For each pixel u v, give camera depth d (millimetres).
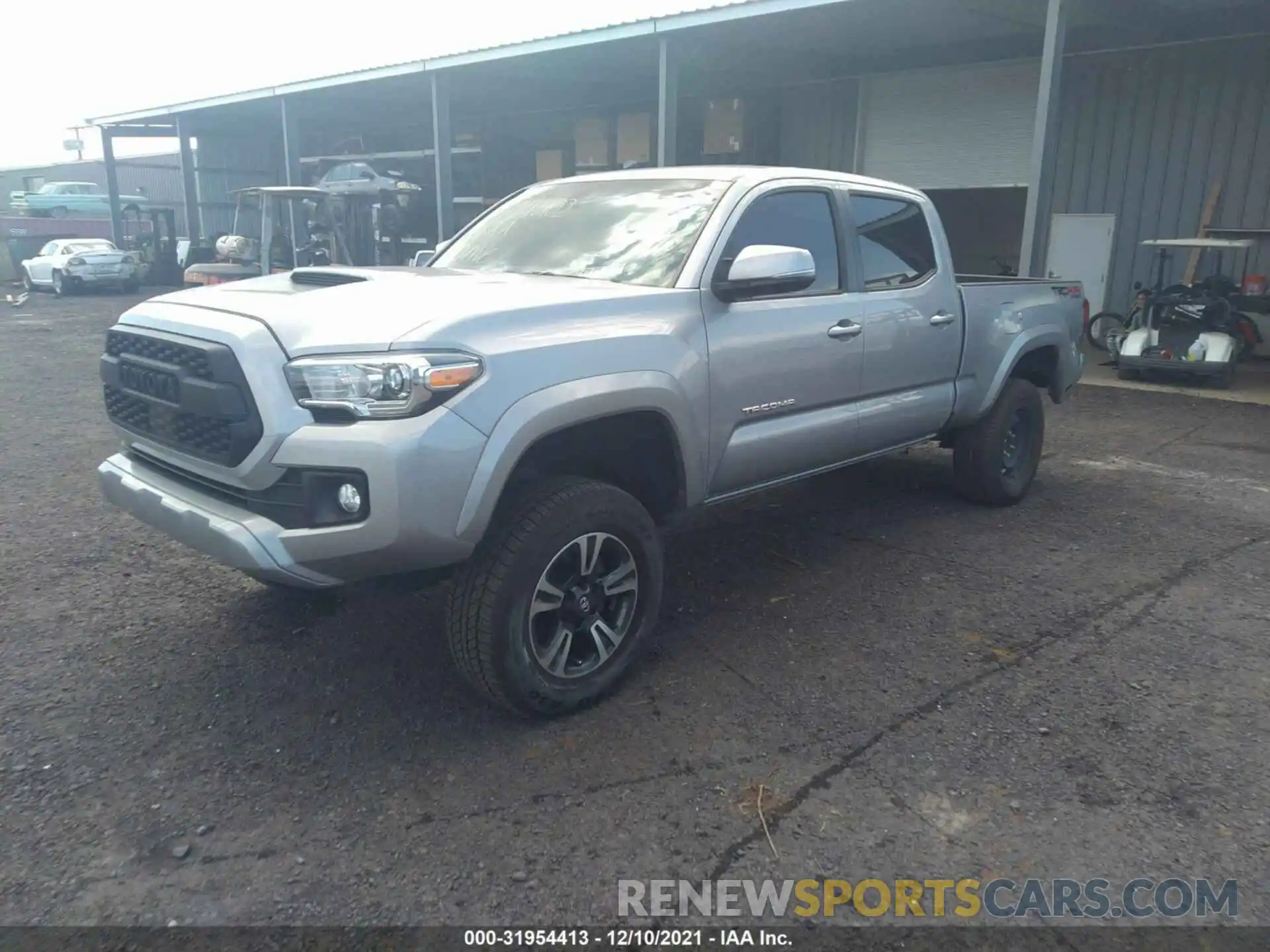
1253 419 9578
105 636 4207
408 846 2852
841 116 18672
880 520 6027
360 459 2965
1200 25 13391
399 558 3064
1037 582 4961
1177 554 5402
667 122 14023
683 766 3270
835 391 4660
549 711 3521
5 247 31578
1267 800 3111
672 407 3744
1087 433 8852
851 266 4828
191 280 18375
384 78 18250
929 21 13516
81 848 2824
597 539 3531
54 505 6074
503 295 3500
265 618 4414
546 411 3281
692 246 4086
